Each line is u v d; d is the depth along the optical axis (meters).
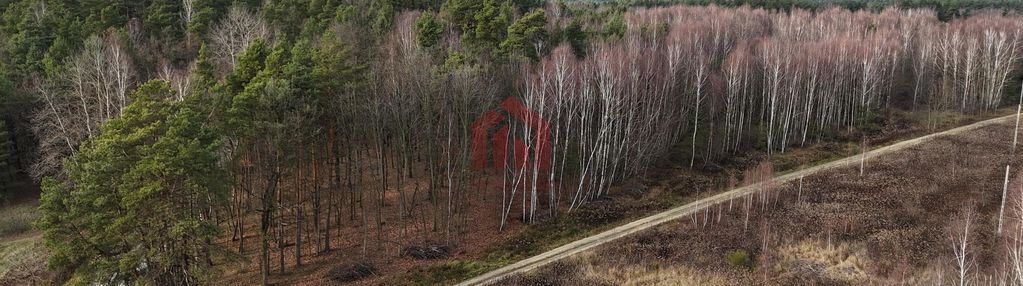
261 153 35.94
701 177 56.03
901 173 52.25
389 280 38.00
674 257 39.38
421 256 41.00
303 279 37.84
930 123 70.06
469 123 47.34
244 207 44.50
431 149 45.25
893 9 111.19
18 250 41.22
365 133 44.88
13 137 53.28
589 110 51.62
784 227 42.66
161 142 27.89
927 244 38.62
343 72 42.56
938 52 81.94
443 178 51.28
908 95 82.62
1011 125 67.06
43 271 37.88
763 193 46.50
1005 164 53.12
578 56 62.41
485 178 54.56
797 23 86.44
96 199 28.45
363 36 61.56
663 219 46.53
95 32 61.59
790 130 66.19
